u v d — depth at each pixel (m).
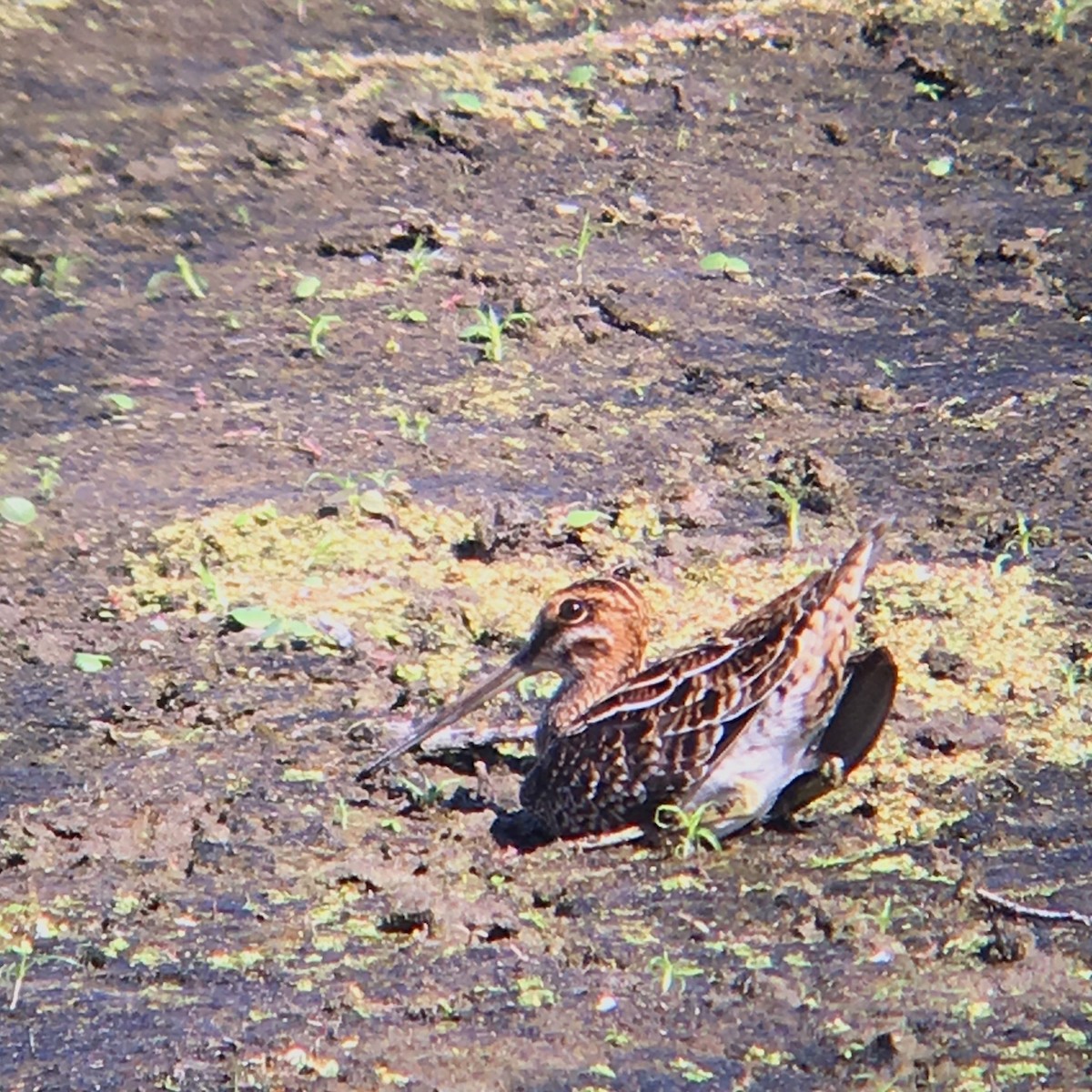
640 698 9.88
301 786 10.02
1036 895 9.36
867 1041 8.19
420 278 15.16
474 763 10.63
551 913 9.14
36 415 13.20
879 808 10.06
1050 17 20.45
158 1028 8.09
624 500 12.69
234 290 14.82
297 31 18.73
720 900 9.26
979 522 12.84
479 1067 7.89
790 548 12.44
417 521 12.38
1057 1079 7.98
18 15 18.34
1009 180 17.66
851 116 18.48
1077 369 14.86
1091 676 11.27
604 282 15.34
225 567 11.81
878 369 14.70
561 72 18.52
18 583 11.50
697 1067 7.97
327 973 8.53
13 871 9.17
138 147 16.41
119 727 10.39
